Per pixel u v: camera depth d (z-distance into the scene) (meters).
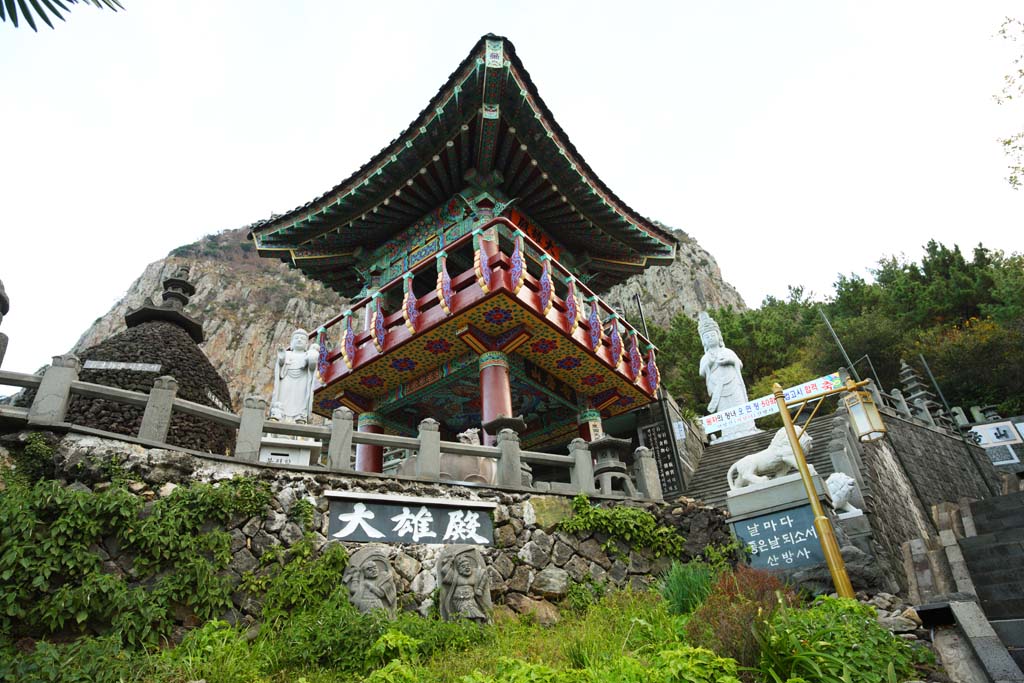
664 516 10.80
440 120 16.39
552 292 16.73
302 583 7.42
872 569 8.52
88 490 7.16
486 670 6.16
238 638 6.68
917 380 24.47
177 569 7.00
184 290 17.91
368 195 18.64
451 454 10.93
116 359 15.05
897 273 37.72
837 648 5.90
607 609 8.49
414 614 7.51
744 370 32.91
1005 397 28.36
